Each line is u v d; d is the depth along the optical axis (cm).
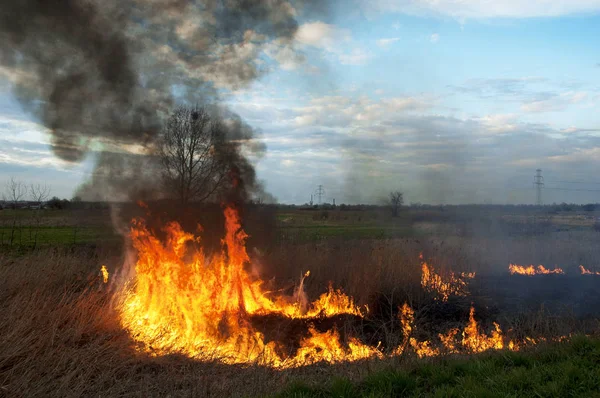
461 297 1062
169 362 621
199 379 548
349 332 787
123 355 627
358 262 1216
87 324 676
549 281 1254
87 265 1136
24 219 1617
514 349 617
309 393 452
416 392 439
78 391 509
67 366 568
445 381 472
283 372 561
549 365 491
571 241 1856
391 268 1143
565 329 732
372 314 930
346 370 553
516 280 1255
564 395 415
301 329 817
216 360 636
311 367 600
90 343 639
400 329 841
